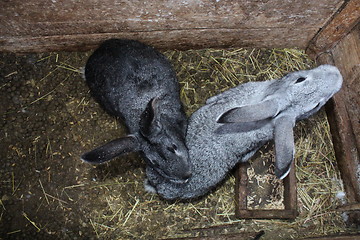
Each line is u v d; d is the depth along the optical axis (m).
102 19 0.92
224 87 1.06
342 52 1.01
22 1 0.85
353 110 0.97
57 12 0.89
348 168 0.99
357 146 0.97
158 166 0.84
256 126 0.88
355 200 0.98
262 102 0.81
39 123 1.01
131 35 0.98
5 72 1.03
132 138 0.84
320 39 1.03
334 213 0.99
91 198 0.98
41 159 0.99
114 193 0.99
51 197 0.97
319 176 1.02
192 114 0.98
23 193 0.97
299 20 0.97
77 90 1.03
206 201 0.99
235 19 0.96
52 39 0.99
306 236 0.94
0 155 0.98
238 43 1.05
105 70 0.93
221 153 0.90
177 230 0.97
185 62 1.06
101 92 0.95
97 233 0.96
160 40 1.02
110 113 1.01
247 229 0.97
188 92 1.05
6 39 0.98
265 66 1.07
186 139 0.91
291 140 0.81
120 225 0.97
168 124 0.87
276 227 0.97
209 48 1.07
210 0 0.89
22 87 1.02
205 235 0.96
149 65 0.93
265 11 0.94
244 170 0.96
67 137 1.01
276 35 1.03
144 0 0.87
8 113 1.01
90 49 1.04
